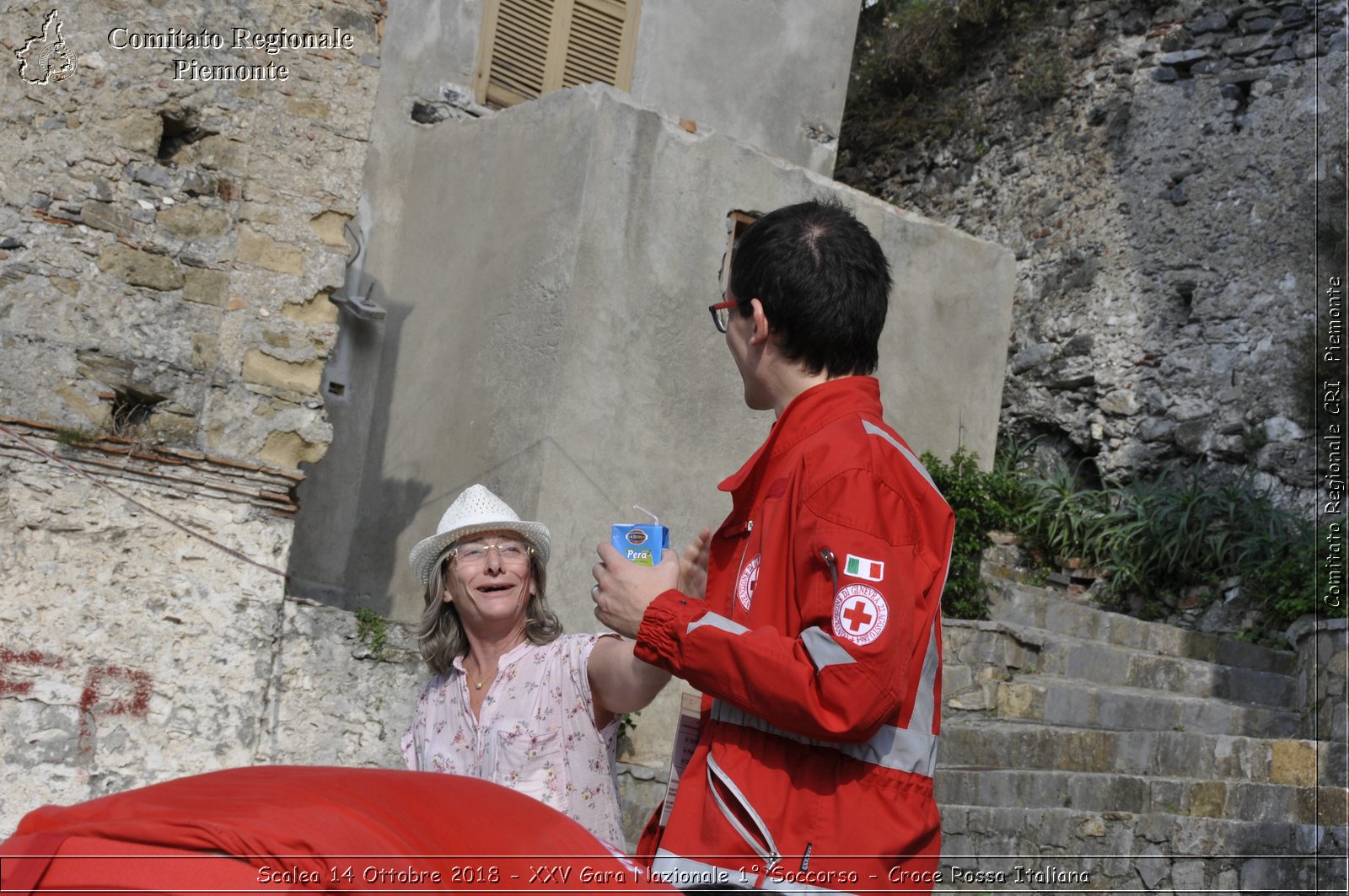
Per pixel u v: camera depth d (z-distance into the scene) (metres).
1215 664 9.16
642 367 8.94
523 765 3.12
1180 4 12.40
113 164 6.50
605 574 2.57
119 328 6.43
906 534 2.34
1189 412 11.54
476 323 9.12
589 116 8.83
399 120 9.83
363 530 9.31
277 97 6.94
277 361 6.79
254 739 6.46
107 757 6.14
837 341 2.59
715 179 9.43
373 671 6.94
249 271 6.77
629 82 10.56
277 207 6.88
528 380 8.68
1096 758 7.62
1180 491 11.03
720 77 10.92
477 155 9.51
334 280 6.96
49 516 6.16
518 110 9.31
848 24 11.62
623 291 8.89
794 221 2.65
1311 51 11.42
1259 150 11.57
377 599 9.06
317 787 2.11
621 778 8.02
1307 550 9.80
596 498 8.64
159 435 6.47
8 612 6.04
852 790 2.30
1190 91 12.19
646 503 8.87
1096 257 12.57
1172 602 10.64
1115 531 10.88
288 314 6.84
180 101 6.68
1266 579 9.90
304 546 9.13
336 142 7.05
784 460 2.52
